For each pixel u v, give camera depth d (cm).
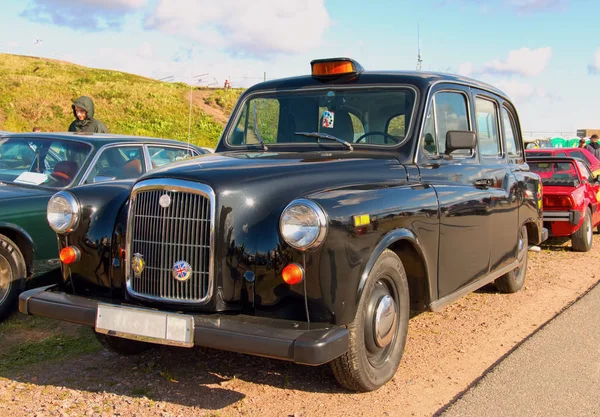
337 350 319
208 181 349
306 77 503
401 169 422
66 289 408
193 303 348
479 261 502
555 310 600
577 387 390
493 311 592
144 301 366
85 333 514
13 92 4103
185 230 351
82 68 6288
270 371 425
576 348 465
